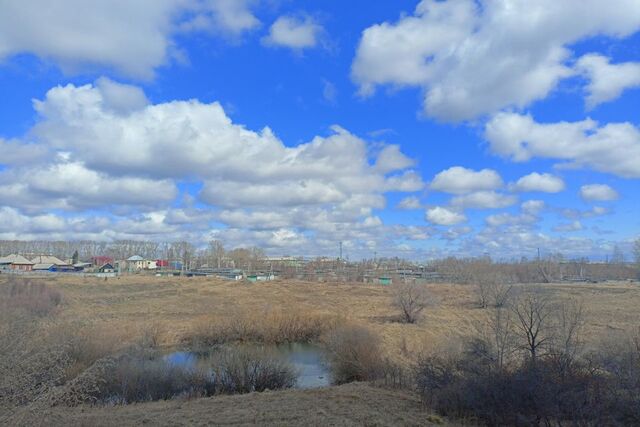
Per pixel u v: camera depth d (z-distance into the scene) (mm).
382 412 19734
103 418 19484
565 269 125500
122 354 29328
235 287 95000
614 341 21828
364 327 38906
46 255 167125
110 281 94438
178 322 52594
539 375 16547
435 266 138625
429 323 50281
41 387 13914
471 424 17422
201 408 21906
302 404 21922
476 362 22203
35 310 26125
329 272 140750
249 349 35188
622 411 14242
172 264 180375
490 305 47844
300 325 49281
